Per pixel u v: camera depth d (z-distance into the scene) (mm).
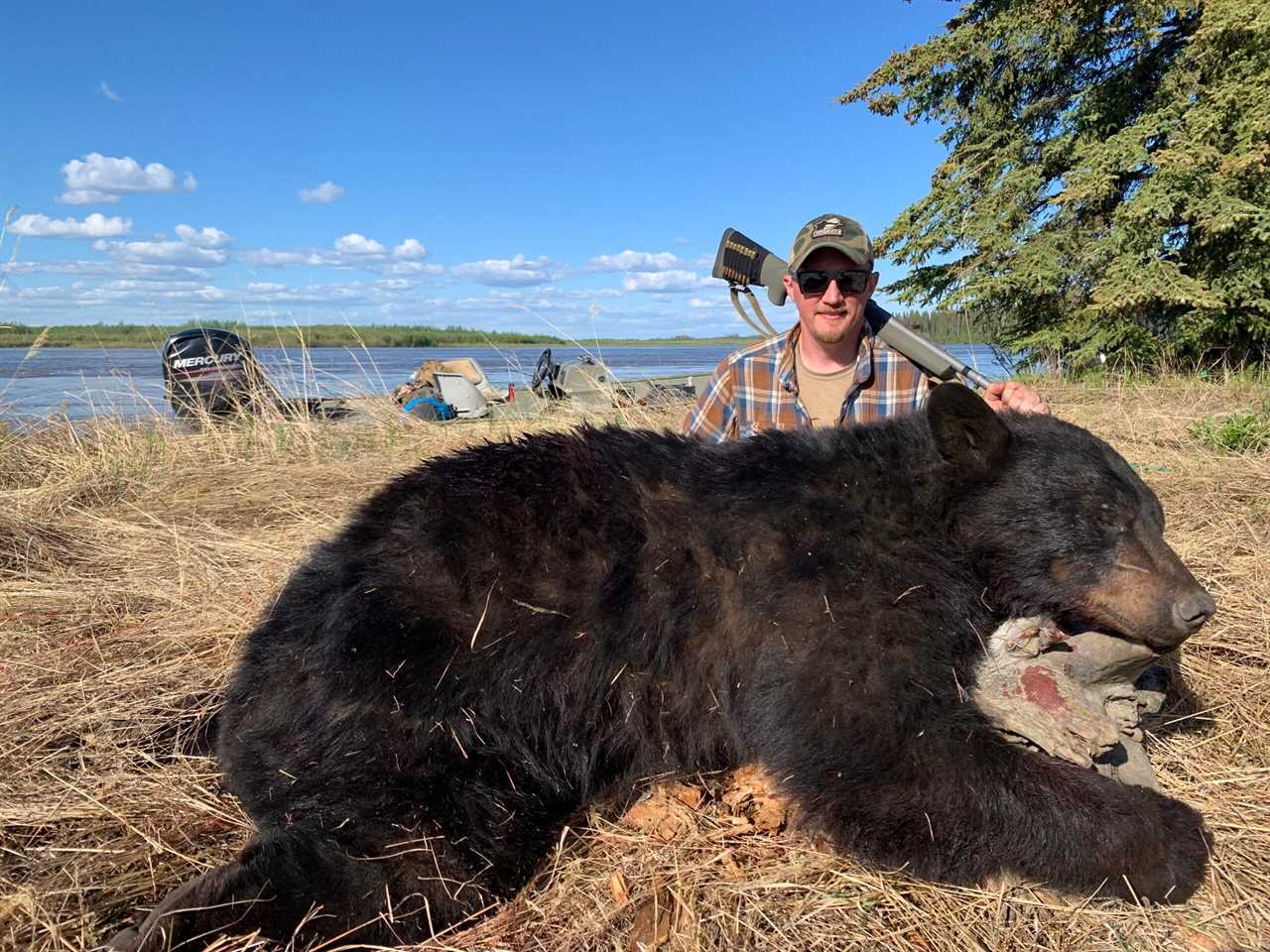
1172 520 5246
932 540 2895
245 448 8195
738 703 2799
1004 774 2555
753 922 2441
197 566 4996
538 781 2764
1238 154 13859
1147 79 16719
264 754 2619
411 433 8820
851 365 4496
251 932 2268
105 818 2795
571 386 10648
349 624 2641
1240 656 3766
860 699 2582
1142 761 2838
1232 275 14367
